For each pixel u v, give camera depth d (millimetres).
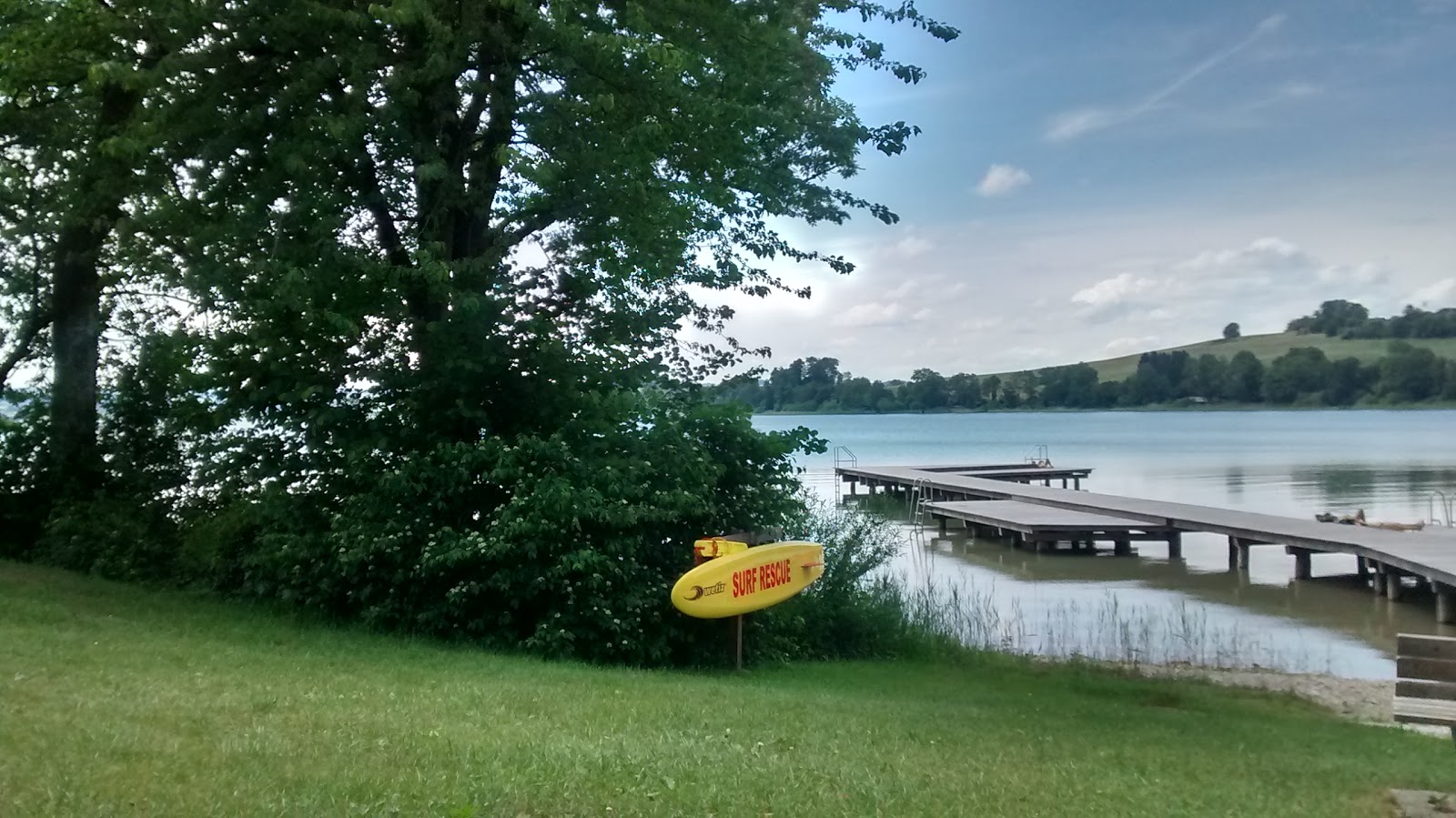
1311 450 76812
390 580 13109
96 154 14094
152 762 5773
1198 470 60250
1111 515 34969
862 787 6465
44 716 6562
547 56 13594
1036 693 13078
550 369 14133
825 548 17422
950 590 25359
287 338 13531
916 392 176250
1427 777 8469
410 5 12227
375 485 13375
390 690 8773
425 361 13789
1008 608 22828
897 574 26641
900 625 17422
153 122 12797
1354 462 64312
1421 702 8414
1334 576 27906
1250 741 10180
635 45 12797
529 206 13930
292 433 13984
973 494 45062
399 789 5582
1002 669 15688
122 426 17281
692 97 13672
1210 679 15938
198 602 13492
